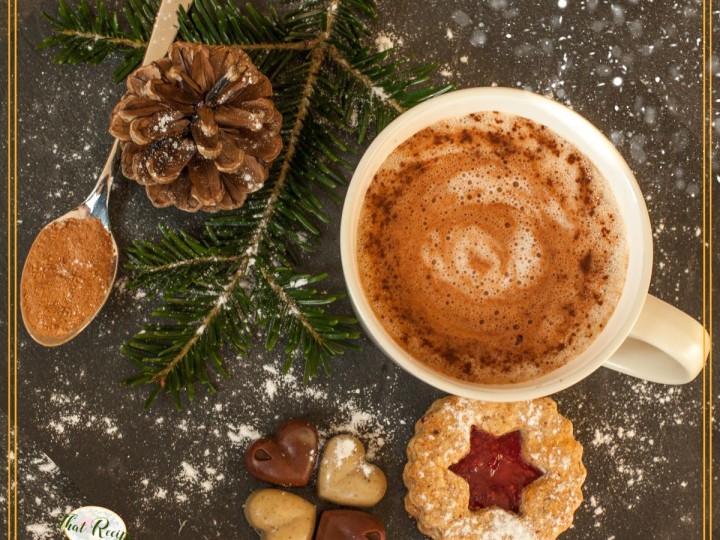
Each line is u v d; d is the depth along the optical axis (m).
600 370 0.42
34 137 0.41
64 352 0.41
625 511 0.42
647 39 0.42
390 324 0.37
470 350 0.37
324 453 0.41
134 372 0.41
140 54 0.38
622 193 0.37
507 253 0.37
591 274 0.37
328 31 0.38
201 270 0.39
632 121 0.42
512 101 0.36
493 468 0.41
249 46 0.38
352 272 0.35
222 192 0.35
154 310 0.41
